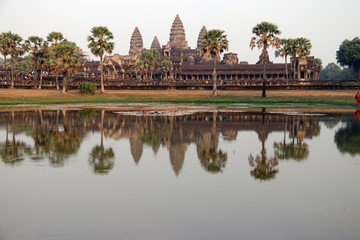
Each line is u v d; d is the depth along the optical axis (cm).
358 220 1227
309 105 7456
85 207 1345
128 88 12556
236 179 1700
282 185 1603
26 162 2042
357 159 2138
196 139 2917
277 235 1120
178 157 2197
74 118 4619
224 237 1108
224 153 2331
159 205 1361
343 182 1647
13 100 8531
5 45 12288
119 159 2138
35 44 12375
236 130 3459
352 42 17988
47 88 12838
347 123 4016
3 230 1157
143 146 2588
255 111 5788
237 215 1269
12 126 3769
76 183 1634
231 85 11712
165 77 19150
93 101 9044
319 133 3247
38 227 1178
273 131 3381
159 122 4131
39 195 1473
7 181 1664
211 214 1277
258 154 2300
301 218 1244
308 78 17438
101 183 1636
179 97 10319
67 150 2420
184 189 1549
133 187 1576
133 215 1270
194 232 1141
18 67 17650
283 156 2233
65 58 10144
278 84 11881
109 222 1215
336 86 11075
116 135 3125
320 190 1531
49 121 4244
